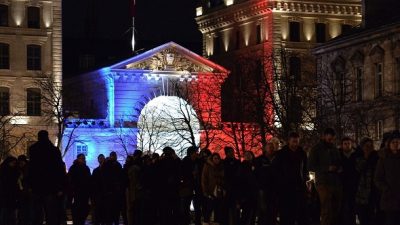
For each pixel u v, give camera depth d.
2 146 98.19
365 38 93.12
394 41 89.25
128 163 43.56
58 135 105.44
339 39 97.56
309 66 108.62
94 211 43.56
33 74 109.38
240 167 39.56
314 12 125.31
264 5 123.88
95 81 120.69
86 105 122.50
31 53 109.81
